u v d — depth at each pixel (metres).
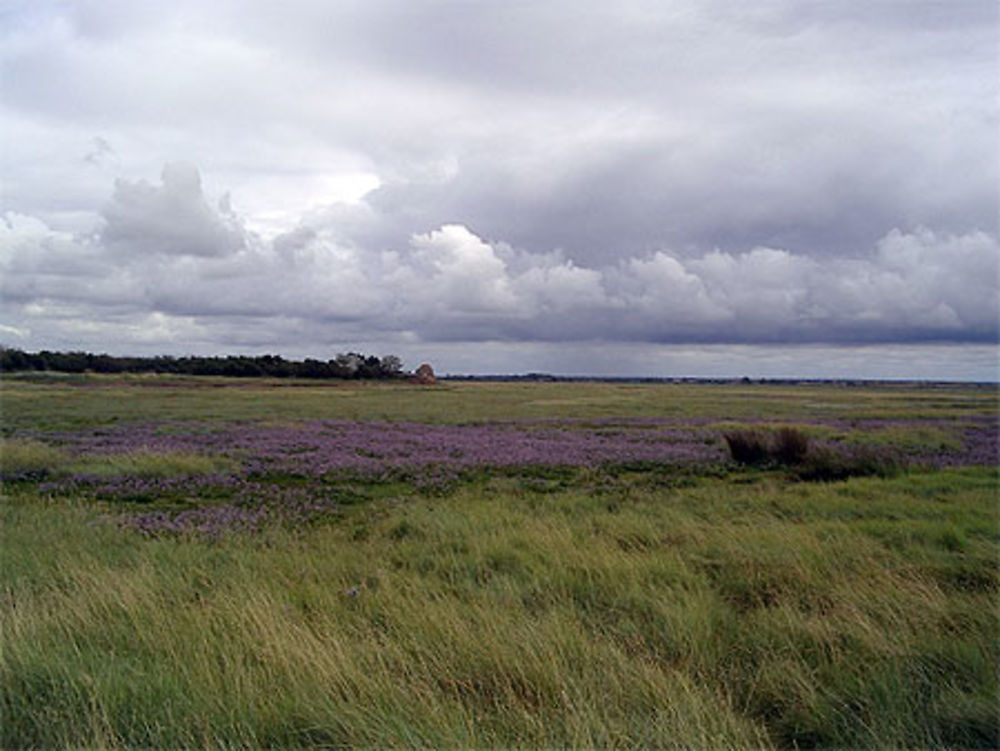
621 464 19.95
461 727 3.62
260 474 17.44
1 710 3.87
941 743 3.71
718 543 8.48
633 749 3.51
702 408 53.88
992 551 7.68
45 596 6.15
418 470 18.61
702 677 4.42
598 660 4.61
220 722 3.78
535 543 8.65
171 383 82.12
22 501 12.98
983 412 44.84
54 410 41.84
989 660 4.59
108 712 3.86
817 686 4.37
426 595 6.17
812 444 19.50
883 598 5.82
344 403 55.34
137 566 7.52
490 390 104.25
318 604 6.01
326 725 3.69
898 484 14.24
